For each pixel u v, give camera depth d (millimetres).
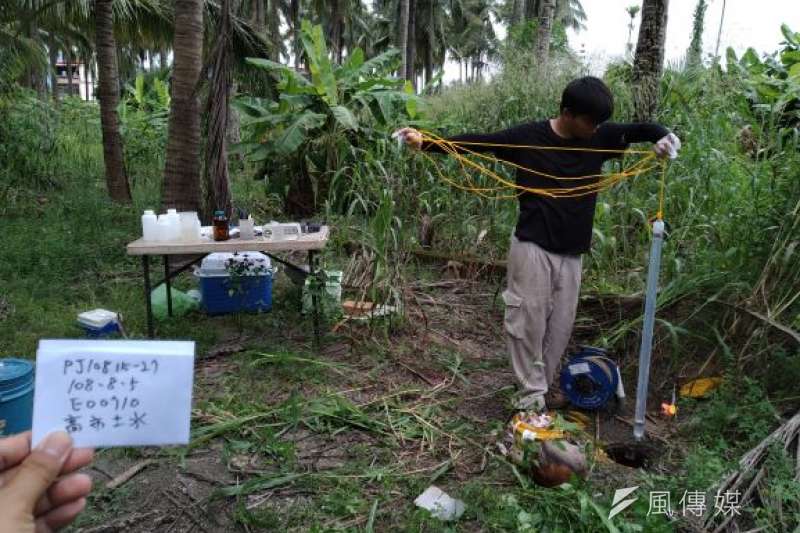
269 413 2857
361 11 36625
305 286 3926
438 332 4086
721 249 3641
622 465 2541
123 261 5461
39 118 9102
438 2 30672
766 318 3027
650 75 4730
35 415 888
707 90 5570
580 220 2834
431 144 2908
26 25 8945
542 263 2822
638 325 3559
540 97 6668
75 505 900
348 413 2908
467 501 2232
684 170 4543
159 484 2363
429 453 2613
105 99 7859
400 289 4379
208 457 2561
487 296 4812
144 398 919
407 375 3428
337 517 2156
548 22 9961
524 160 2822
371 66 8617
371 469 2459
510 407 3020
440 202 5660
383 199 4062
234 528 2123
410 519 2105
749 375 3002
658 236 2561
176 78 5852
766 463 2260
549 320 2986
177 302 4359
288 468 2455
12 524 752
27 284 4617
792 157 3533
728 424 2719
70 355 905
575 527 2080
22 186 7988
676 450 2672
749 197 3766
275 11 24344
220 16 5641
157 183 9766
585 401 3000
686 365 3338
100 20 7676
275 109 7898
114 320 3832
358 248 5105
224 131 5816
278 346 3736
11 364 2557
